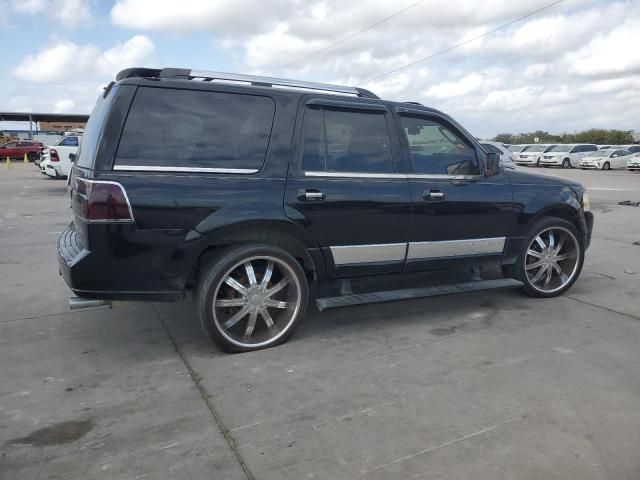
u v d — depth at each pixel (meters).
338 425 2.92
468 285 4.79
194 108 3.67
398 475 2.49
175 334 4.29
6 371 3.61
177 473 2.51
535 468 2.54
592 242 8.45
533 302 5.16
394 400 3.20
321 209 3.97
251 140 3.81
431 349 3.99
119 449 2.70
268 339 4.00
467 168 4.68
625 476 2.48
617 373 3.56
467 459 2.61
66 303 5.11
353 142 4.18
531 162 36.72
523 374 3.55
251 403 3.17
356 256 4.19
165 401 3.20
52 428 2.90
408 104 4.50
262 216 3.73
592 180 23.30
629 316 4.75
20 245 8.01
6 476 2.48
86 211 3.38
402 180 4.31
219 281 3.71
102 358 3.83
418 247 4.44
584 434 2.82
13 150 39.47
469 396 3.24
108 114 3.47
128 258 3.46
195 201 3.56
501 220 4.82
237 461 2.60
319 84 4.26
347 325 4.52
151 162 3.50
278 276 4.05
